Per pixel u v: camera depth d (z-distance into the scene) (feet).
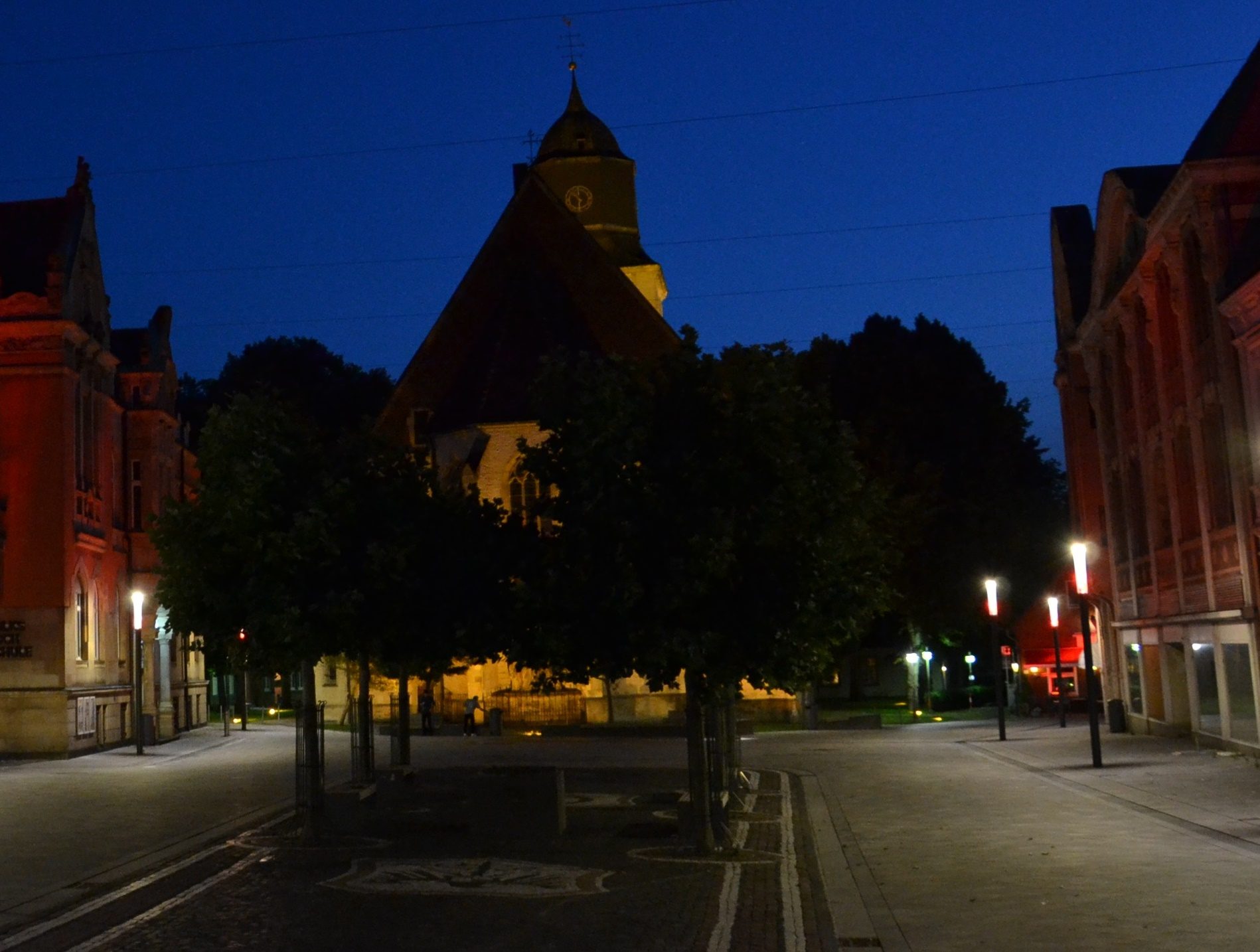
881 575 64.85
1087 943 39.01
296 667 66.39
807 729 171.63
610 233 240.73
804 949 39.78
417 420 197.57
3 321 133.59
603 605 56.44
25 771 113.09
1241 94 104.22
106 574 147.23
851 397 212.23
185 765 118.01
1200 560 109.60
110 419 151.64
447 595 62.49
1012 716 196.34
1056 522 217.56
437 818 67.41
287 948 40.50
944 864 55.36
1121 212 127.75
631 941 40.96
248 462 63.31
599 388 58.18
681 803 64.23
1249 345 92.63
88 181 145.07
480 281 205.57
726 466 57.52
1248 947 37.83
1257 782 82.69
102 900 49.85
